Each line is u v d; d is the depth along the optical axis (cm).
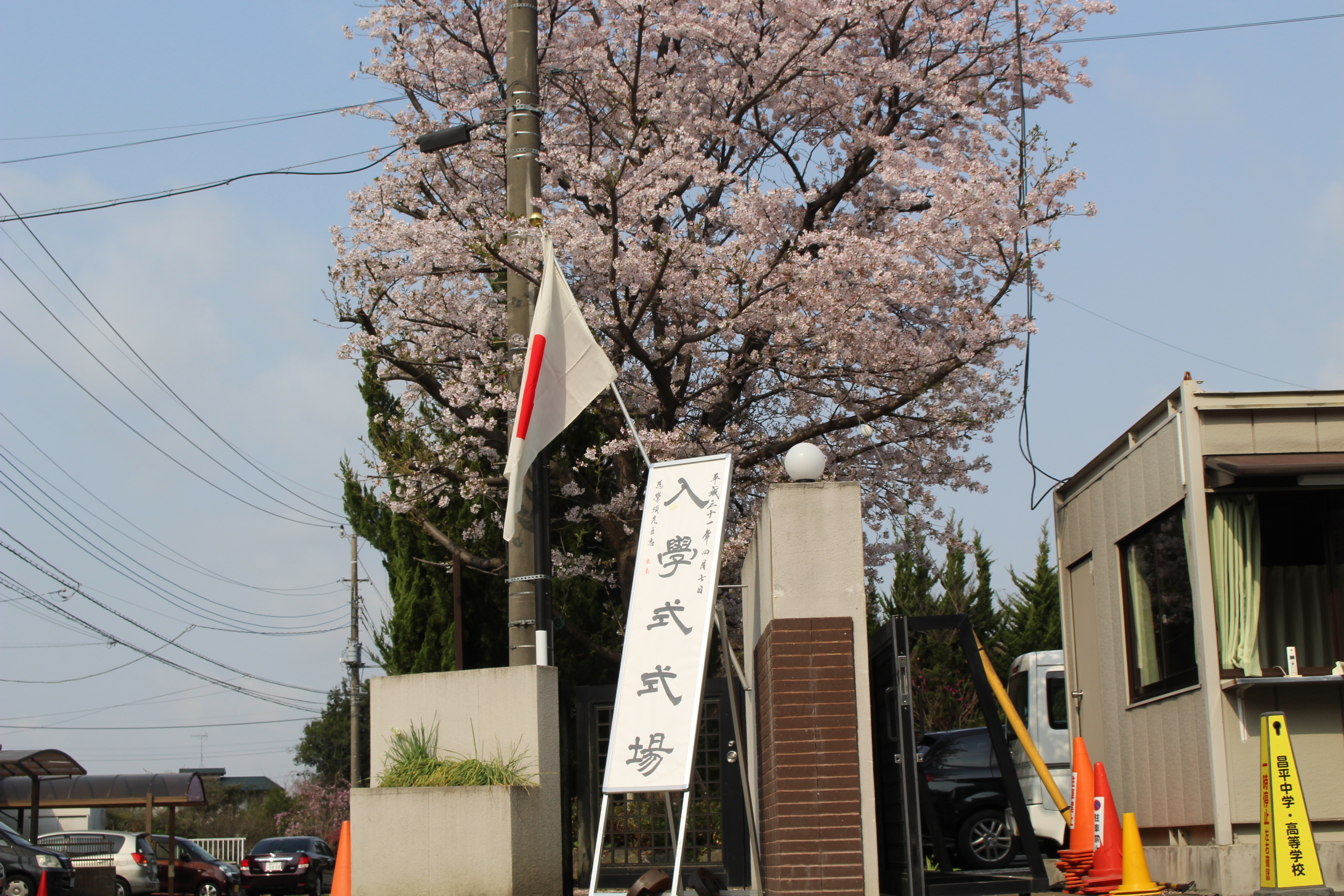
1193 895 686
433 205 1405
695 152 1361
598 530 1467
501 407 1277
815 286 1237
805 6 1418
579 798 1019
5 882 1680
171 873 2191
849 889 638
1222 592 705
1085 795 773
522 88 1043
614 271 1229
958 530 1875
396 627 1528
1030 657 1171
